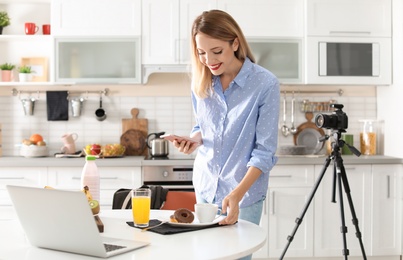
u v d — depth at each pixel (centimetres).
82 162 450
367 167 470
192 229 209
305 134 526
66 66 481
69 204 171
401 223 473
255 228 214
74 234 175
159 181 455
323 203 464
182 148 248
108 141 518
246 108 244
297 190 462
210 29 233
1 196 450
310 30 488
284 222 461
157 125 521
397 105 491
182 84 522
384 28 495
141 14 482
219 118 250
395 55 492
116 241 190
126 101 520
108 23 481
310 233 462
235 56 251
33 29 490
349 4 491
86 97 517
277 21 488
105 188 452
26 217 185
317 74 489
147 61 482
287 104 529
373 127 529
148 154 516
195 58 247
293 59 489
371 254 471
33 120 514
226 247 184
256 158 234
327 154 515
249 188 238
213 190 253
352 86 532
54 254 179
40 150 487
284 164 460
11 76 498
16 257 175
